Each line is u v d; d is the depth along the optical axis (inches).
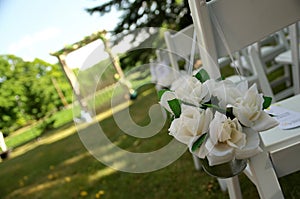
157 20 141.2
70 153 118.6
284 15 26.3
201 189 54.6
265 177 24.8
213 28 25.8
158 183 63.0
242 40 26.4
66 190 81.7
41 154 137.9
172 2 134.9
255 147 19.8
